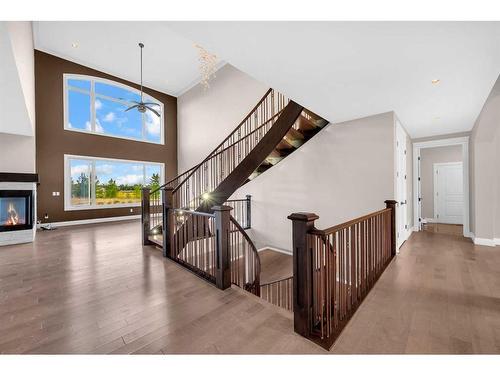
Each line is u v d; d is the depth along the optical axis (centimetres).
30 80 409
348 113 366
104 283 257
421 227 582
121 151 746
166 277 275
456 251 380
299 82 259
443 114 373
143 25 524
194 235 351
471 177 462
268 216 531
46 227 580
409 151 516
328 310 170
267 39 184
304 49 198
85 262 329
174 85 818
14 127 430
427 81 257
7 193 431
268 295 400
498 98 386
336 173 418
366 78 250
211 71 694
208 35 180
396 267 310
